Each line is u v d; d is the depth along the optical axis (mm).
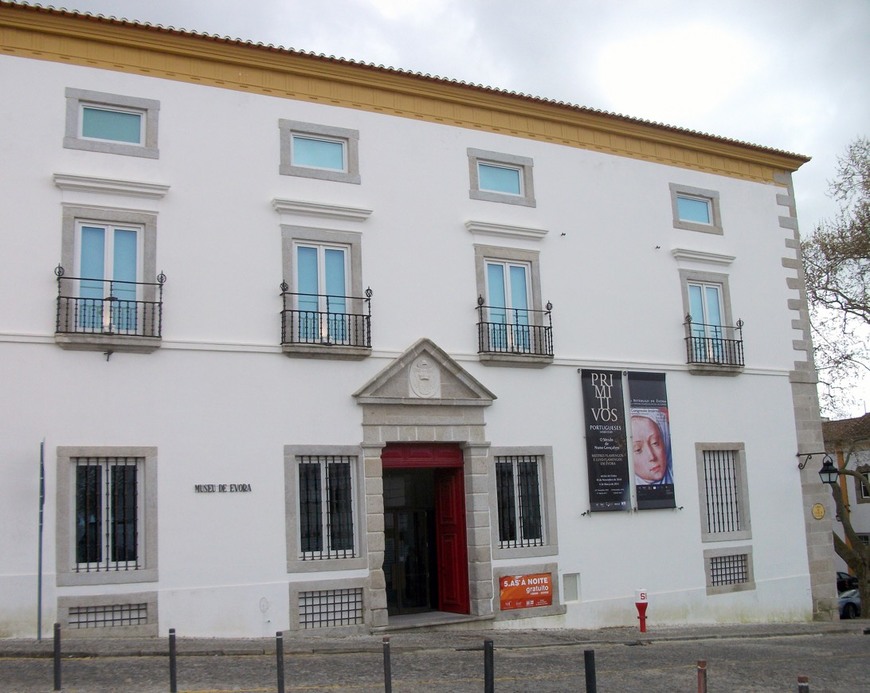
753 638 17969
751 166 23297
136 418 14984
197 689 10703
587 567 18781
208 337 15758
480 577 17469
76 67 15461
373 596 16344
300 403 16328
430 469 18594
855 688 12188
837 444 34469
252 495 15656
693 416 20922
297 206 16750
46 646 12914
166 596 14719
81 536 14516
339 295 17109
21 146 14859
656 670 13102
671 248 21344
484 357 18203
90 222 15242
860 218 28906
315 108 17422
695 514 20484
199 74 16453
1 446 14047
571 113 20234
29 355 14422
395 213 17859
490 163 19359
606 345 19953
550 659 13945
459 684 11547
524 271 19375
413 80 18328
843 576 34594
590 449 19219
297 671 12086
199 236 15969
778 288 23078
